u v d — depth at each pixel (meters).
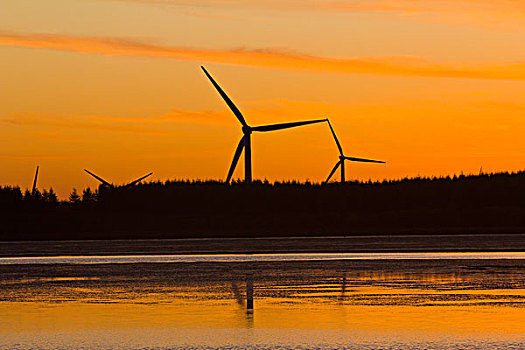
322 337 54.12
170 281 86.38
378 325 58.09
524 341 52.69
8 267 105.62
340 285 81.12
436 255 121.25
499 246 143.38
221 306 67.25
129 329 57.22
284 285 81.56
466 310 64.25
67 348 51.38
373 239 176.62
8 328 57.78
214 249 144.12
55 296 74.25
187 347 51.47
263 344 52.16
